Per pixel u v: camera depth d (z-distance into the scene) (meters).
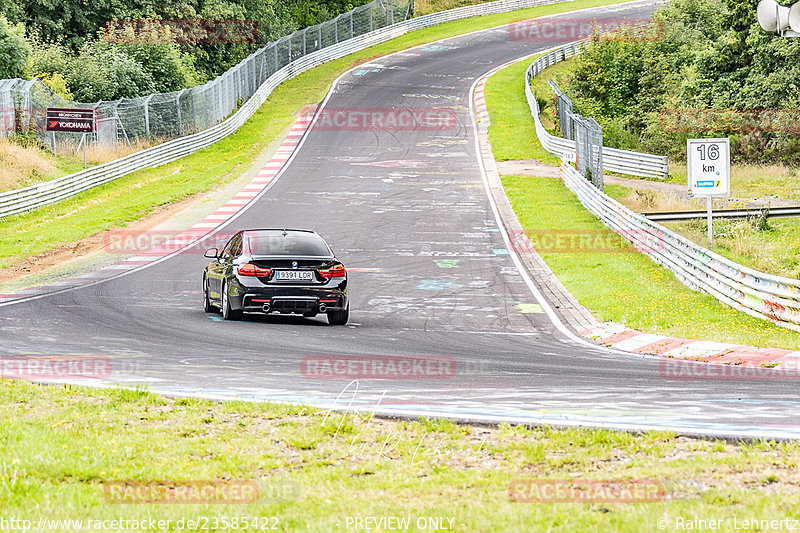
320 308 26.45
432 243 47.06
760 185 62.69
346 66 128.12
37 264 42.59
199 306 30.89
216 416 14.69
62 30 109.88
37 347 21.89
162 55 98.44
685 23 102.44
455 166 74.94
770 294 28.34
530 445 12.50
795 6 22.62
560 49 135.25
